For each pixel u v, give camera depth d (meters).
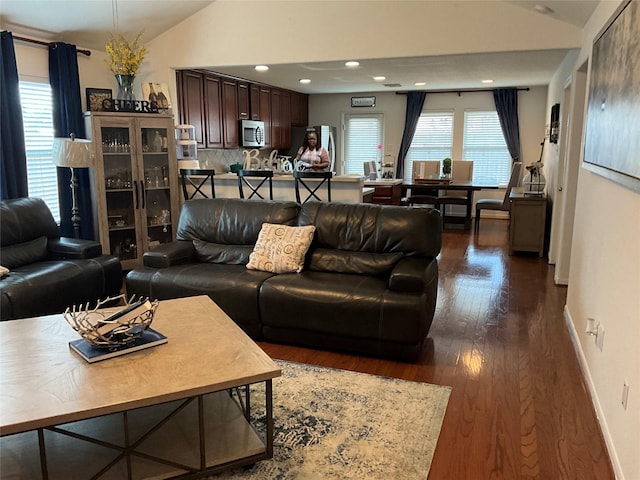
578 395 2.71
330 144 9.38
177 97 5.72
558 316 3.96
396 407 2.56
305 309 3.21
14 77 4.21
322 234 3.69
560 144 5.43
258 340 3.48
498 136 9.02
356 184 4.97
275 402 2.60
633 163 2.00
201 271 3.59
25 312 3.27
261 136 7.71
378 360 3.15
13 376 1.87
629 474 1.87
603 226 2.68
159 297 3.60
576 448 2.23
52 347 2.14
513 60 5.57
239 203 4.06
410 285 3.03
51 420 1.61
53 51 4.64
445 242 7.04
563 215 4.77
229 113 6.89
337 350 3.29
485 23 4.48
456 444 2.25
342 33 4.91
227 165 7.41
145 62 5.59
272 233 3.69
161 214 5.43
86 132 4.95
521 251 6.17
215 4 5.25
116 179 5.04
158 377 1.87
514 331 3.64
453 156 9.33
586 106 3.53
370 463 2.11
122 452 1.85
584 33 4.07
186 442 2.07
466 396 2.69
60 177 4.83
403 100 9.42
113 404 1.69
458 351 3.29
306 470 2.06
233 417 2.27
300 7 4.99
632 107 2.05
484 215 9.45
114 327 2.13
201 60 5.42
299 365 3.06
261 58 5.21
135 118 4.98
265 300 3.31
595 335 2.70
